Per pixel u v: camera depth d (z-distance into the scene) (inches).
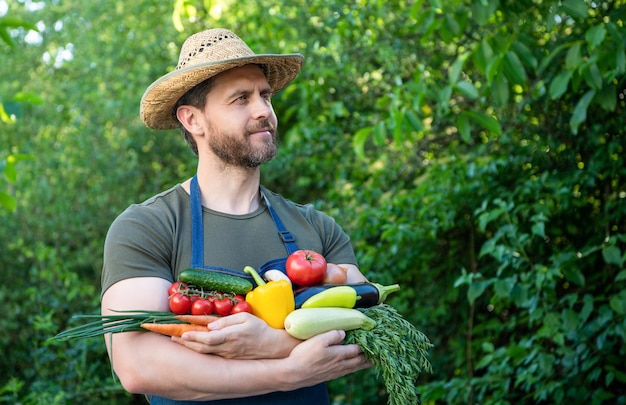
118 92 253.4
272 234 88.4
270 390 78.1
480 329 187.3
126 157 243.0
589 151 182.5
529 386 157.8
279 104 248.7
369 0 201.2
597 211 181.8
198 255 83.8
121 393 204.2
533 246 180.2
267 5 223.1
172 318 77.2
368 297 84.5
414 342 82.2
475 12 146.1
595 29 136.3
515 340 193.5
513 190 184.7
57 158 244.1
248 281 80.4
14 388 189.5
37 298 219.0
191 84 87.1
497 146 193.0
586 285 176.1
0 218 241.1
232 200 88.7
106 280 82.0
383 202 192.7
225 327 75.6
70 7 286.7
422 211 179.3
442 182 181.6
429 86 165.5
